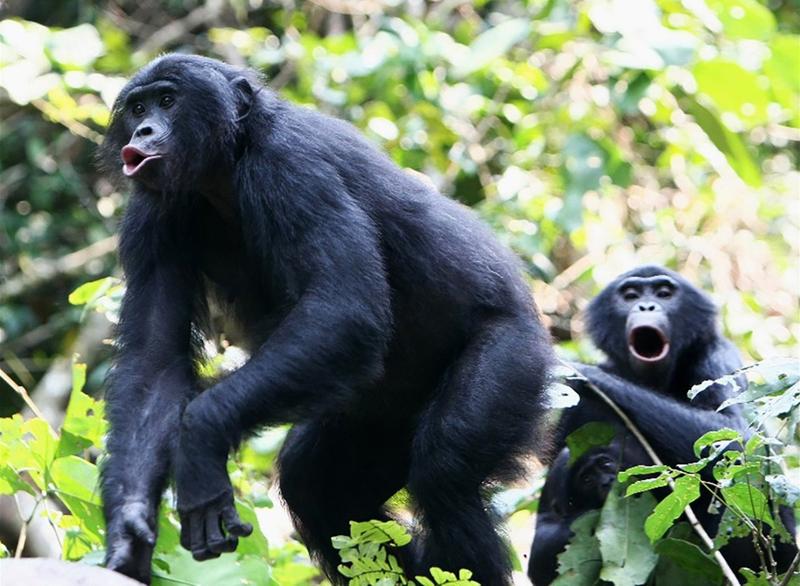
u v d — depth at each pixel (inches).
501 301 449.1
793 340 873.5
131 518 359.3
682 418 510.6
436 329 443.5
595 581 457.4
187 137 422.3
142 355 412.5
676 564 450.0
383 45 871.7
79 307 920.9
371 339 392.5
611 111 922.1
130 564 355.6
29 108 1011.3
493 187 884.0
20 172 997.2
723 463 409.7
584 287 910.4
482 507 425.7
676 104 895.7
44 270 963.3
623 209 955.3
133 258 427.8
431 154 892.0
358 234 403.9
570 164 837.8
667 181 996.6
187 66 430.9
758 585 419.8
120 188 447.8
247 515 460.8
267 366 378.6
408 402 458.0
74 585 309.6
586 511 503.2
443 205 457.7
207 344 449.1
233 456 399.9
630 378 589.9
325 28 1040.8
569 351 673.6
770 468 414.0
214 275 447.8
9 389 968.3
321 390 383.9
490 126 934.4
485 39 856.3
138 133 420.8
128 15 1066.1
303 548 559.5
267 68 1005.8
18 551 432.1
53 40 824.3
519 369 435.2
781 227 965.8
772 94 865.5
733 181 953.5
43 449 434.9
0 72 804.6
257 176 413.7
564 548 507.8
